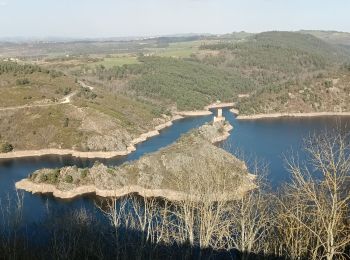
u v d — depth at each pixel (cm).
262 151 13950
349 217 2862
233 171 6259
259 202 3906
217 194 4131
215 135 16600
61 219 5528
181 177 6369
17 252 4291
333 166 2753
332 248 2673
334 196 2691
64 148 16612
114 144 16550
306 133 17475
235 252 4181
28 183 11494
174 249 4303
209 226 3872
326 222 2850
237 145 15188
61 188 10812
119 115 19638
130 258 4197
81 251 4353
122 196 10062
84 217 5853
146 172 10906
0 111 18000
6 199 9956
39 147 16600
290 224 3206
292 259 3123
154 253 4291
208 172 5191
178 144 12294
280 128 19425
